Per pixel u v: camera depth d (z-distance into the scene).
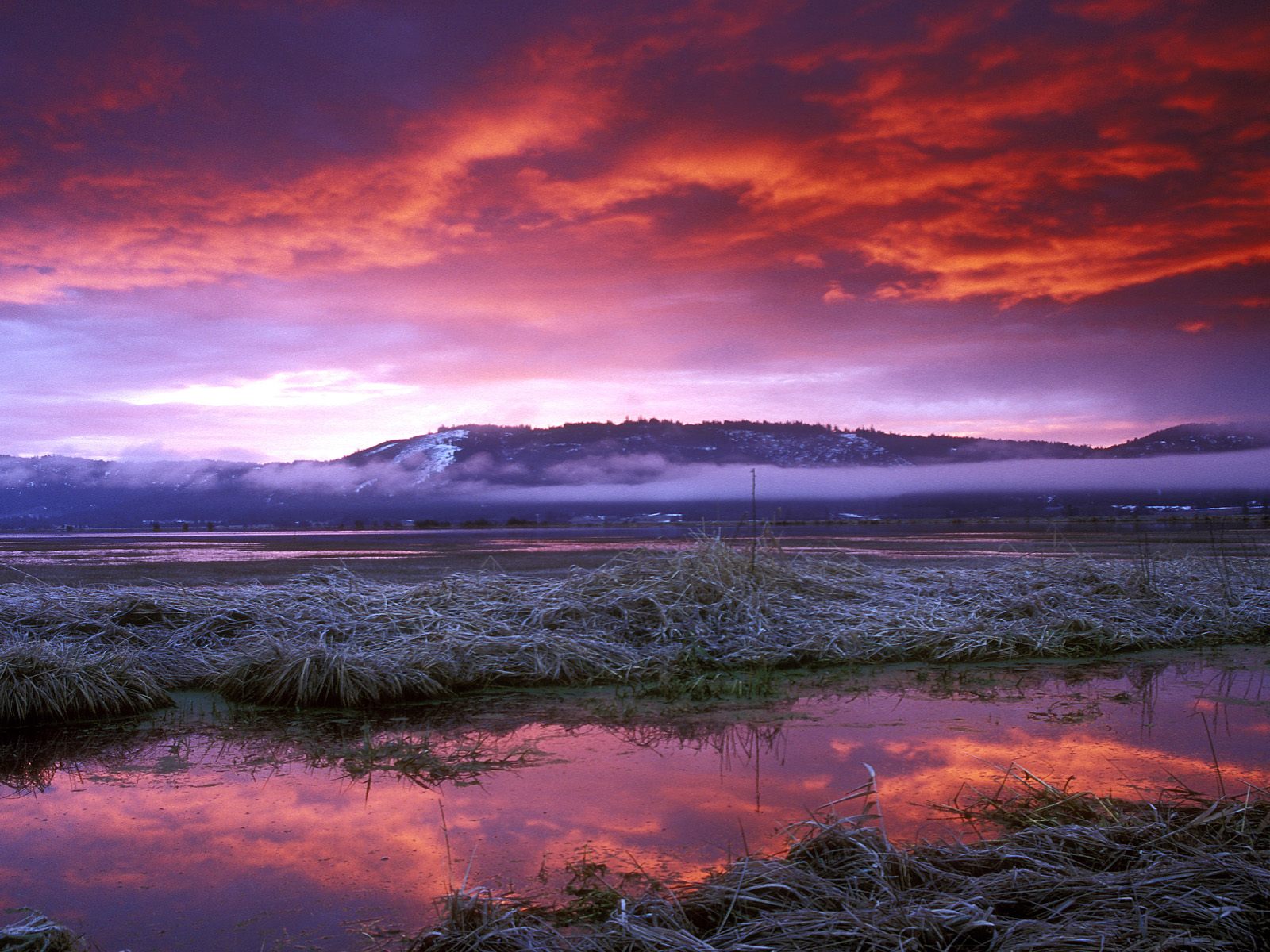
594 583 9.81
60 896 3.30
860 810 4.09
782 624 8.90
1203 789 4.32
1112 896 2.92
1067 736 5.47
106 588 10.52
